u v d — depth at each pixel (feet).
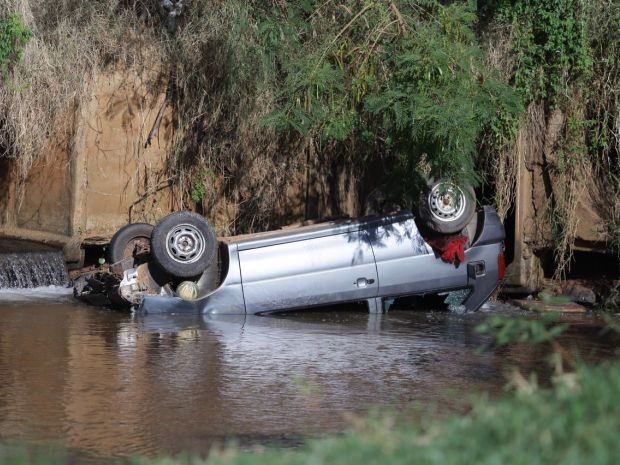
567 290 66.28
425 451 18.60
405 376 38.63
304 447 27.63
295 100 59.52
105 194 73.15
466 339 48.78
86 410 32.27
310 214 73.61
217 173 74.74
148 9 76.18
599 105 67.36
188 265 56.03
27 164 72.69
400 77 57.26
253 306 55.93
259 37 69.77
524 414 20.10
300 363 41.22
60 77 72.49
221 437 29.04
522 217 67.00
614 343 47.88
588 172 67.26
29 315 54.34
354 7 62.80
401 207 61.93
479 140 67.10
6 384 35.99
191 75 74.23
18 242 72.38
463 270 58.44
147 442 28.48
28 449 27.53
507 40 68.03
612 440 18.49
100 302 58.65
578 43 66.69
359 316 57.06
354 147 71.82
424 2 61.46
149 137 74.28
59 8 74.28
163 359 41.57
